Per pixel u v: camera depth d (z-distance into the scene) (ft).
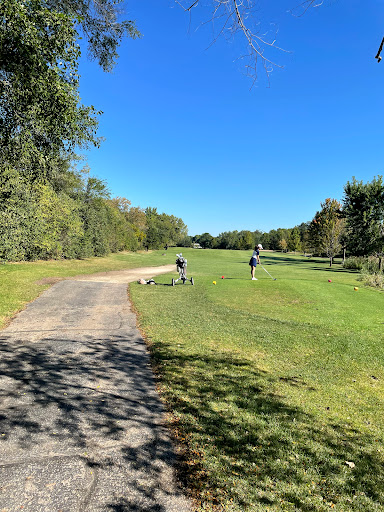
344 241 119.03
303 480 9.04
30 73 20.99
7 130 23.70
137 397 13.91
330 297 38.86
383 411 13.50
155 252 194.70
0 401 13.10
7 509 7.64
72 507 7.77
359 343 22.63
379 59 9.20
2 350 19.21
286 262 149.48
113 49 27.71
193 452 10.12
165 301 36.86
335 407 13.66
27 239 66.85
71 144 27.07
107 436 10.91
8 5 17.89
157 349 20.17
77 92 23.89
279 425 11.94
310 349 21.16
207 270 87.61
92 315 29.37
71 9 23.39
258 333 24.39
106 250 116.26
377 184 107.45
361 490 8.77
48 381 15.23
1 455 9.71
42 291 40.60
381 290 48.91
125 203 209.05
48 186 70.49
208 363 18.06
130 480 8.81
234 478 8.98
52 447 10.21
